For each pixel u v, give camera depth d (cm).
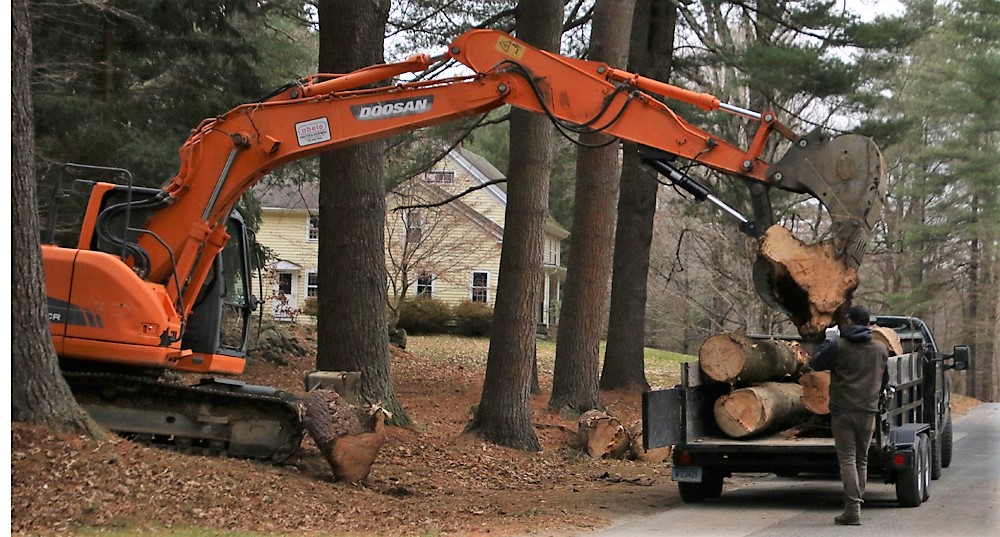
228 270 1286
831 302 1015
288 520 966
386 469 1318
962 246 4709
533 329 1658
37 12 1834
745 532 986
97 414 1188
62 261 1122
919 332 1652
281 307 3397
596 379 2077
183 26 2017
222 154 1169
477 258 4231
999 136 4100
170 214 1174
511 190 1644
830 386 1062
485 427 1633
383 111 1152
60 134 1888
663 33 2498
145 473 990
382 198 1617
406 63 1165
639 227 2528
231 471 1082
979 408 3566
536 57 1127
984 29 3681
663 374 3344
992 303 4688
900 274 4634
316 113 1160
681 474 1170
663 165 1085
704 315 4569
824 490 1373
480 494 1252
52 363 1005
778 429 1239
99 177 1916
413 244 3716
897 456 1147
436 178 4031
